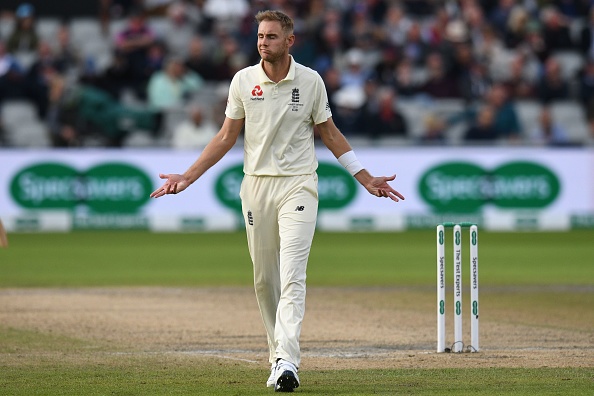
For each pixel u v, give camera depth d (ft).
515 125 291.17
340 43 310.04
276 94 79.20
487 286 161.48
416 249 225.76
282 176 79.71
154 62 294.87
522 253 217.15
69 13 328.90
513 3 324.80
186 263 196.65
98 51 314.76
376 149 269.85
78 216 266.16
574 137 304.30
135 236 255.29
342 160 82.64
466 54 303.89
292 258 78.23
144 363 90.68
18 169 264.11
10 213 264.31
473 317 96.94
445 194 271.69
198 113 276.82
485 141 286.46
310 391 76.48
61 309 130.82
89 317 123.24
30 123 292.61
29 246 230.89
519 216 272.51
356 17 312.71
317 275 177.06
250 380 81.82
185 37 313.73
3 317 122.62
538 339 106.52
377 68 302.86
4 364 89.71
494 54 316.19
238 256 210.38
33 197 264.93
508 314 128.36
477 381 80.89
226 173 269.85
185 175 80.94
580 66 321.11
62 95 284.82
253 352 97.81
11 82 293.02
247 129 80.38
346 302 140.15
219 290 154.71
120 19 321.11
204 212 269.23
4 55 299.99
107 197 266.77
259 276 82.94
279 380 75.36
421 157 271.08
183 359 93.20
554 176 272.72
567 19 330.34
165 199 268.41
